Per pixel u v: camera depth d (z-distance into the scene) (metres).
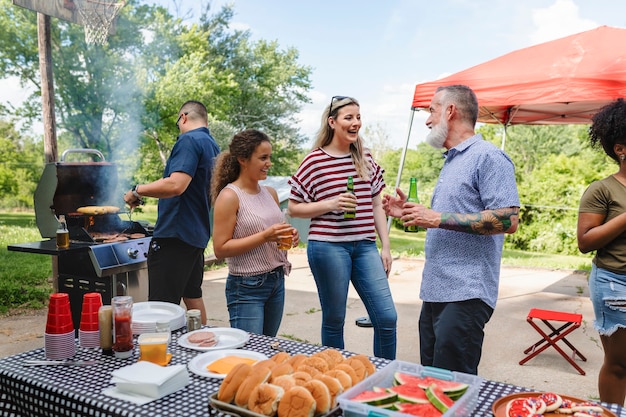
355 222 3.00
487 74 5.39
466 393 1.38
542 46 5.55
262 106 23.59
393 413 1.26
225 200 2.72
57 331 1.82
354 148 3.09
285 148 24.94
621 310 2.38
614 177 2.42
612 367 2.48
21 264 8.88
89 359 1.85
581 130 22.77
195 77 16.78
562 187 12.62
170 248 3.47
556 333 4.20
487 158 2.25
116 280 3.75
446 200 2.37
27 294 6.30
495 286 2.35
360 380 1.55
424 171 26.73
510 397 1.50
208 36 20.36
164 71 17.30
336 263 2.96
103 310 1.88
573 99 4.80
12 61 16.50
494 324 5.27
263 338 2.12
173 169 3.38
